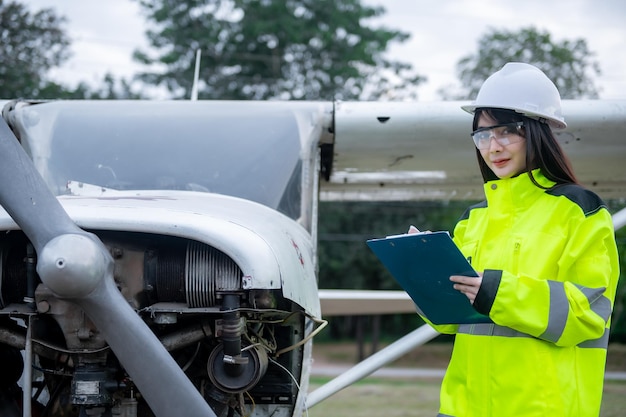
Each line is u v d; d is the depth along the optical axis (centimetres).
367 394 1175
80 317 263
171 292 279
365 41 2473
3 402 298
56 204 256
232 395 288
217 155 380
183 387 253
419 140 463
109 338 250
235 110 404
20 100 411
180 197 338
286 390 311
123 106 401
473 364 242
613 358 2336
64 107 398
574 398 227
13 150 258
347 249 2525
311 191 394
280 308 301
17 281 278
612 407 929
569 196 236
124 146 379
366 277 2589
